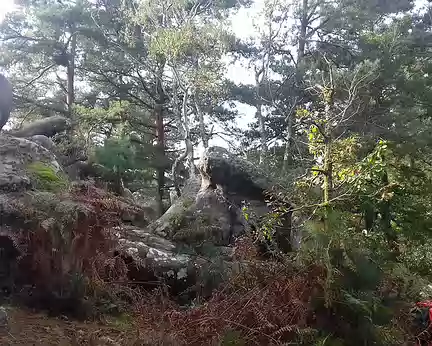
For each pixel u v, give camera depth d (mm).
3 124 5422
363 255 3283
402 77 16281
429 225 3992
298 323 2973
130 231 5801
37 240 4004
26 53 21312
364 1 20469
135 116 20969
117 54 21172
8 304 3803
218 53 16656
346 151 4691
